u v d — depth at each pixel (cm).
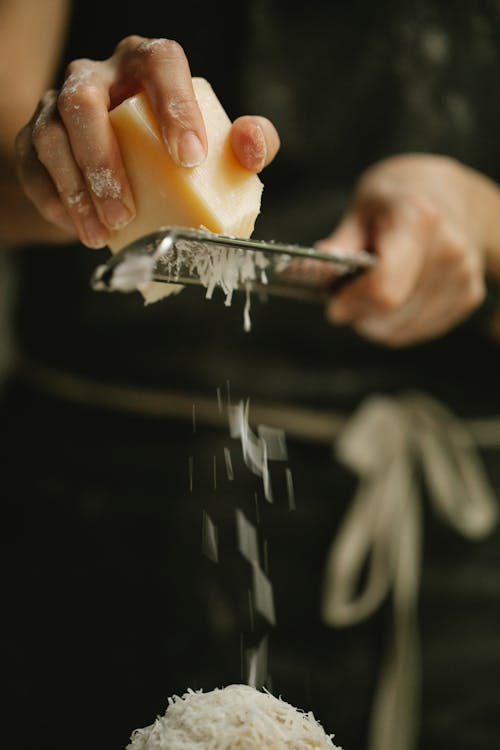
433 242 101
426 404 118
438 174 108
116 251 77
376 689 114
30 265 118
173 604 113
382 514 115
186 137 74
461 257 102
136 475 114
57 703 114
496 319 116
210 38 117
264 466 85
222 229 76
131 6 117
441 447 117
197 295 114
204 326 115
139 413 115
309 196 119
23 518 115
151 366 115
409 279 98
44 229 98
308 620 114
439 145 121
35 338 118
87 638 114
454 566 117
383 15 117
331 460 116
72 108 75
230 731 73
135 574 114
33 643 114
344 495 115
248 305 87
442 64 120
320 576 115
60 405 117
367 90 118
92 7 118
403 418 117
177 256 76
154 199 76
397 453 116
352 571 113
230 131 78
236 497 114
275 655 113
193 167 75
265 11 116
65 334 117
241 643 113
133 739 76
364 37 117
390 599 115
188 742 73
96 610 114
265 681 102
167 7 117
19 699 114
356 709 114
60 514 115
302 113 118
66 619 114
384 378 118
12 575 115
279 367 116
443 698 115
